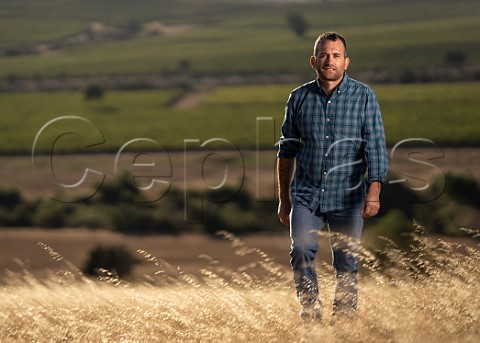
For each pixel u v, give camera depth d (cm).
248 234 7775
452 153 11812
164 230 8269
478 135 12825
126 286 672
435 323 547
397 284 619
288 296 695
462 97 17288
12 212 9038
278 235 7650
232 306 594
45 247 715
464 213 6756
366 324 570
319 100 738
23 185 10831
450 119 14600
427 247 630
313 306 648
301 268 702
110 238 7950
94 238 7988
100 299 669
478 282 600
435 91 18475
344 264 698
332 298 694
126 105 18838
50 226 8706
